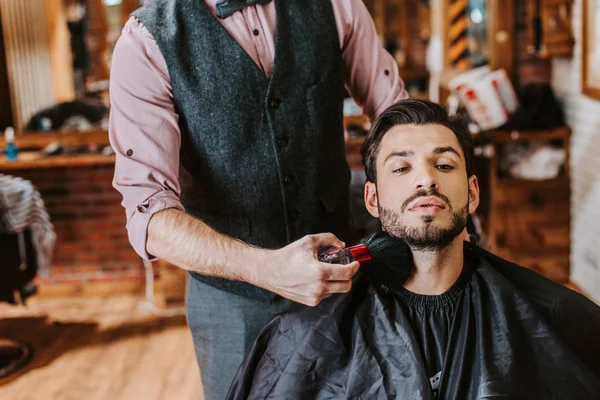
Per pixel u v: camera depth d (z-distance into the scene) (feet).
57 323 12.00
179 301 12.56
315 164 4.71
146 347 10.94
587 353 3.96
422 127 3.87
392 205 3.85
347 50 4.92
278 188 4.63
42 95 14.75
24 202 10.15
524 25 12.66
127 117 4.32
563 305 3.98
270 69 4.55
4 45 13.91
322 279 3.43
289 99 4.55
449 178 3.80
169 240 3.98
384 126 3.97
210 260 3.82
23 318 12.31
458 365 3.84
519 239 11.99
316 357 3.99
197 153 4.58
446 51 15.49
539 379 3.72
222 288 4.71
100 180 13.07
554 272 12.07
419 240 3.79
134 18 4.48
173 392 9.40
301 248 3.53
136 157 4.28
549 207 11.89
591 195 11.06
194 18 4.45
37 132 13.64
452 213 3.78
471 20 14.93
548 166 11.85
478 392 3.71
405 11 16.72
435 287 3.95
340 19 4.76
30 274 10.46
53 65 14.92
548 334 3.81
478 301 3.92
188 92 4.42
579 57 11.32
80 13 14.94
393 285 3.91
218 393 4.97
